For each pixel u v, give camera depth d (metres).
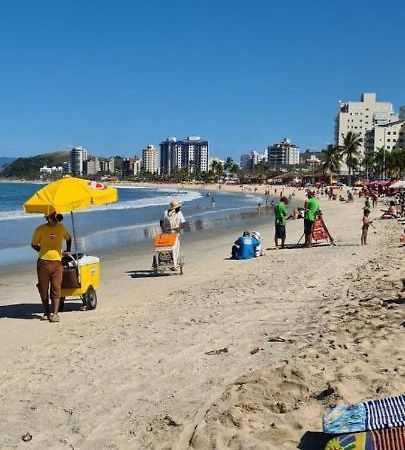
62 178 10.28
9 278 16.38
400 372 5.73
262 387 5.62
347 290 10.75
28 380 6.55
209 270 15.88
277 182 183.38
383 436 4.19
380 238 22.92
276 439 4.63
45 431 5.18
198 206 68.75
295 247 20.66
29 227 35.88
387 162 136.50
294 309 9.48
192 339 7.92
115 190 10.80
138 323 9.19
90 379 6.47
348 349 6.71
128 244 26.16
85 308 10.71
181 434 4.89
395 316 8.13
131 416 5.38
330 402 5.16
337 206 63.12
